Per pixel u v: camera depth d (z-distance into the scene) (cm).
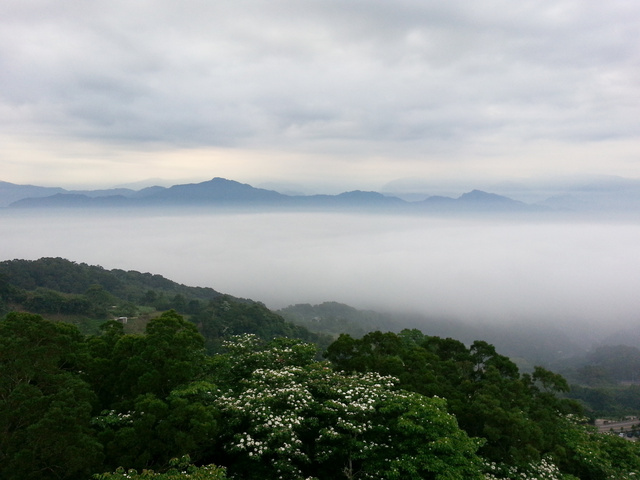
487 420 1616
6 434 1128
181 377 1454
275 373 1512
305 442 1409
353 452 1286
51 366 1281
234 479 1279
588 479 1762
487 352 2405
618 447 1839
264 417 1267
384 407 1330
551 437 1761
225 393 1523
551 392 2197
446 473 1125
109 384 1527
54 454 1136
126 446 1230
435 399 1373
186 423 1290
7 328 1272
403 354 2077
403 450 1265
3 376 1184
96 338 1764
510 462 1559
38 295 6862
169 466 1263
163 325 1571
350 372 1867
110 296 8244
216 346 6250
